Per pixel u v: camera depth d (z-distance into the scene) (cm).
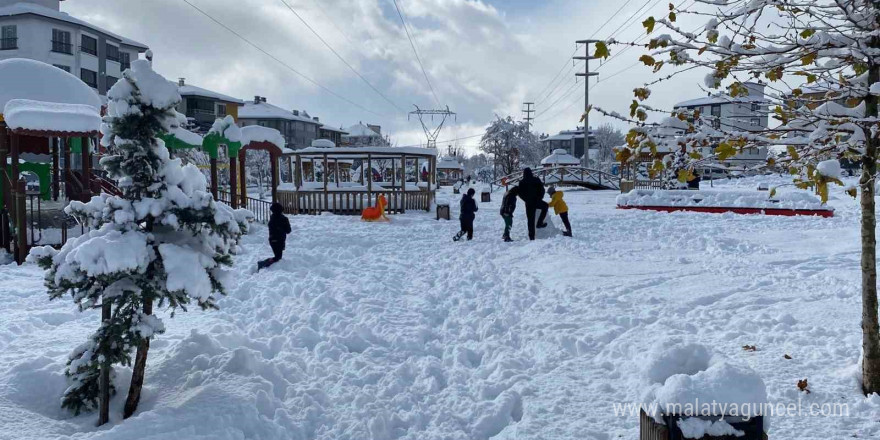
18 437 440
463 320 825
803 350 611
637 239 1603
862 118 414
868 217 501
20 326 743
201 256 497
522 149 9494
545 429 456
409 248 1587
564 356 645
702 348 409
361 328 750
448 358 669
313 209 2773
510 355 650
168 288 468
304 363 635
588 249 1411
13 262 1358
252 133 2509
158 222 509
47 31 5281
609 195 4153
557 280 1058
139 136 496
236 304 924
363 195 2795
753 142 427
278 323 801
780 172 455
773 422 453
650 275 1077
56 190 1920
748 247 1341
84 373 501
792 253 1251
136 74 492
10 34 5228
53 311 841
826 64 450
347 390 557
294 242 1661
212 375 538
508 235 1645
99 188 1719
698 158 427
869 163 458
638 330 719
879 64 439
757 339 661
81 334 722
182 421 443
